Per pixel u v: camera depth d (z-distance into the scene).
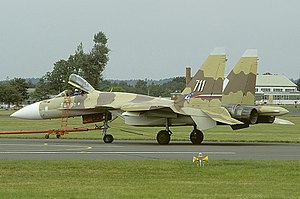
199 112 121.38
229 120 119.50
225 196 50.94
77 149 102.94
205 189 55.72
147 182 60.94
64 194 51.38
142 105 123.00
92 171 69.56
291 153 97.19
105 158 85.69
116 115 128.50
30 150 100.12
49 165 74.19
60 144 117.50
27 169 70.81
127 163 76.62
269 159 85.50
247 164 77.12
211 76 124.19
